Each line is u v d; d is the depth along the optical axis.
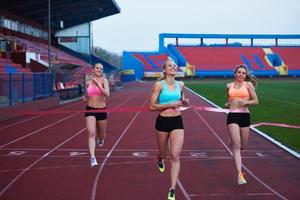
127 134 14.58
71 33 60.97
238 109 7.57
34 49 42.84
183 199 6.86
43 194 7.21
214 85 58.59
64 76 34.53
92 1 48.78
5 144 12.49
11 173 8.77
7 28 42.91
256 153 10.76
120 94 41.78
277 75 84.69
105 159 10.16
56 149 11.59
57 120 18.98
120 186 7.69
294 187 7.50
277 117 19.22
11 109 19.58
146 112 22.42
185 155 10.63
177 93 6.57
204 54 87.00
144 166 9.33
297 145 11.66
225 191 7.28
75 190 7.44
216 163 9.62
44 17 51.97
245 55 87.75
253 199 6.80
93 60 64.38
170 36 88.00
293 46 91.12
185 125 17.03
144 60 85.38
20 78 21.52
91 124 8.93
